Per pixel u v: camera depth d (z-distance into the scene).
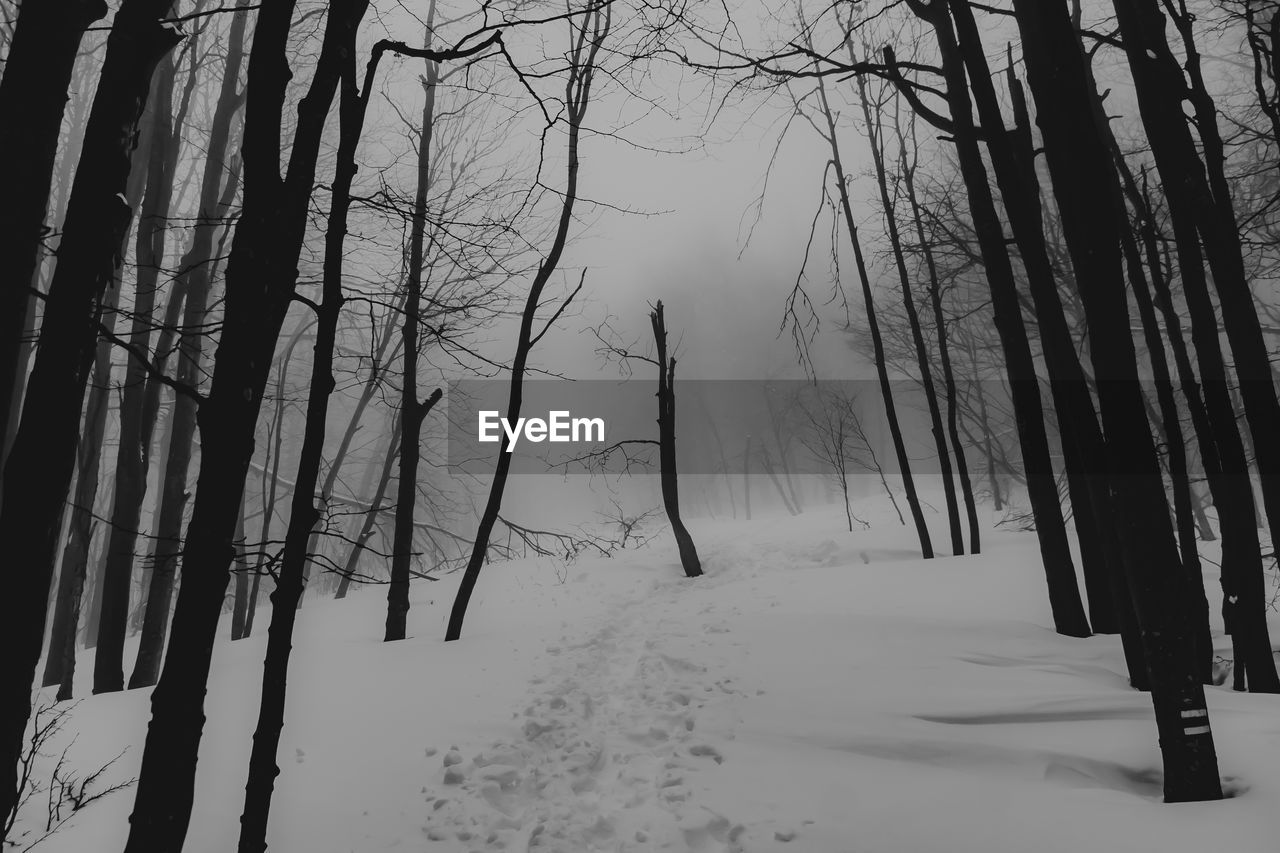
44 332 2.69
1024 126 7.31
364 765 4.96
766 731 5.32
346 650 8.34
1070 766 4.43
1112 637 7.29
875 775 4.50
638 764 5.11
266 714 2.80
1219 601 8.68
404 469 9.92
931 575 10.66
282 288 2.86
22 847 3.92
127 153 2.91
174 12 3.91
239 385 2.72
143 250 9.42
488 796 4.61
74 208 2.77
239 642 10.21
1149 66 5.72
